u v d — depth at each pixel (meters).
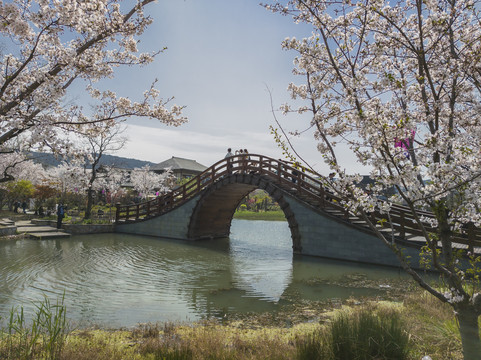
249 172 18.25
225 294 8.57
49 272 10.54
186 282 9.86
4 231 17.36
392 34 4.11
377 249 12.73
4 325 5.74
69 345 4.47
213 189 19.22
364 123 3.24
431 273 10.90
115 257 13.77
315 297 8.26
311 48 4.11
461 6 3.89
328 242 14.20
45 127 5.53
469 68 3.50
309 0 3.86
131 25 5.99
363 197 3.59
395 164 3.20
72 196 33.84
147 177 44.47
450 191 3.19
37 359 3.86
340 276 10.75
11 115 5.12
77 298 7.95
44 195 30.86
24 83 6.21
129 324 6.17
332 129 3.84
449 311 5.43
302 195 16.12
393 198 3.50
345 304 7.52
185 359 4.10
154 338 5.04
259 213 46.81
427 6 3.73
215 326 5.97
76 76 6.20
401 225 11.98
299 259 13.92
